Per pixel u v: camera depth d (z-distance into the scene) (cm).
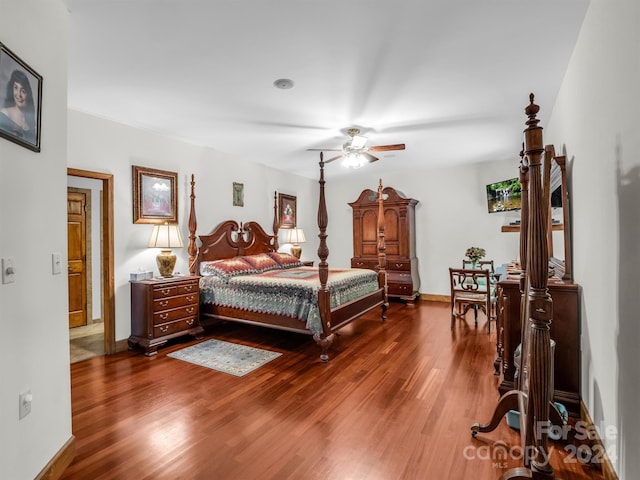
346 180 719
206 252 454
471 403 240
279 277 407
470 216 587
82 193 474
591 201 197
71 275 461
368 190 633
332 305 359
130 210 379
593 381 195
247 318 390
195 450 188
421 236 633
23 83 148
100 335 427
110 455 184
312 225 712
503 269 449
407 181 646
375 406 237
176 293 379
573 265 245
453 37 215
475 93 296
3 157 137
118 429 210
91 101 311
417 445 192
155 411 232
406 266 593
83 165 336
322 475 168
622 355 149
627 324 144
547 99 308
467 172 587
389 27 204
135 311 365
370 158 400
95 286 490
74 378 289
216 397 253
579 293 224
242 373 298
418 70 256
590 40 190
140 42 218
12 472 138
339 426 212
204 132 402
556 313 230
